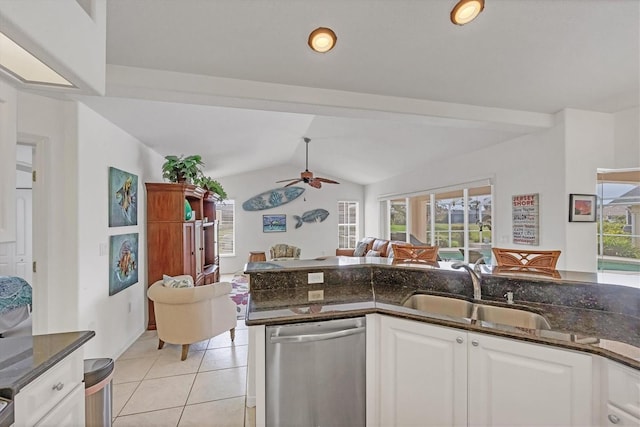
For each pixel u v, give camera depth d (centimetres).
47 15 86
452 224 528
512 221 392
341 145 593
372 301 192
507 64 235
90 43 109
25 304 308
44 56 88
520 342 138
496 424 143
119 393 243
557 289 181
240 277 749
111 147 307
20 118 231
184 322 298
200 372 276
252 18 180
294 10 176
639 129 309
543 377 133
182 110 316
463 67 238
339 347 170
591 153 322
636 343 128
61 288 247
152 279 386
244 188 817
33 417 107
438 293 212
